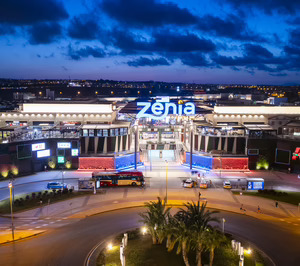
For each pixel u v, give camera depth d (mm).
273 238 53312
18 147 91688
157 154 116500
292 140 96312
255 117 112000
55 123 110438
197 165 101188
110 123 109500
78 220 61062
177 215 46812
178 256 46312
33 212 65188
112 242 51094
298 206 68688
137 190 79375
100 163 97312
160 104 112750
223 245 49844
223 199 73000
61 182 85688
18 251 48594
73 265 44312
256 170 98812
